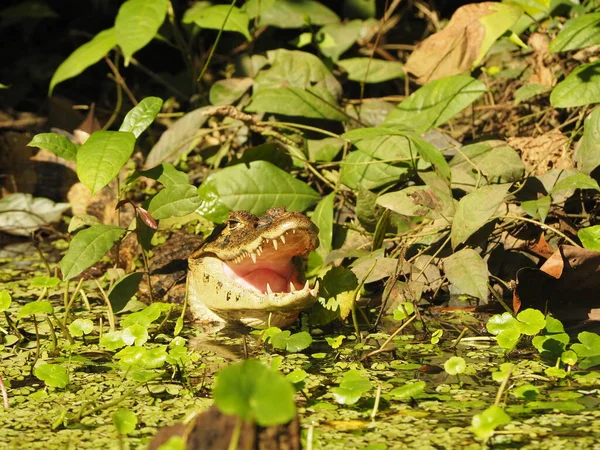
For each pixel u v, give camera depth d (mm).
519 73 13422
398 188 11055
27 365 7922
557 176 9922
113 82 17906
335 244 10805
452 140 11648
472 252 8758
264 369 4441
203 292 9383
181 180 9047
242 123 12641
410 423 6238
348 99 13938
